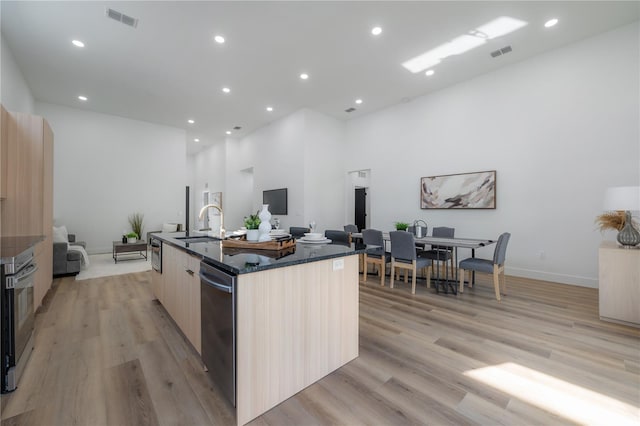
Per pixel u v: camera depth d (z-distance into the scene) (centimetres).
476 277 463
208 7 330
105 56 434
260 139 810
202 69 475
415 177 592
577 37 391
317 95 582
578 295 362
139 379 184
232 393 147
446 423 146
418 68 471
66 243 461
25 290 196
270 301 158
